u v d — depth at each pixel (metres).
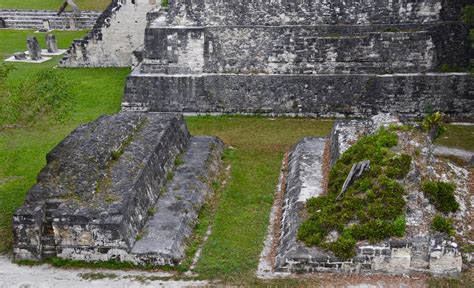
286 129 18.80
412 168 12.06
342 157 13.30
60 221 11.21
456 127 18.66
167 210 12.88
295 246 10.91
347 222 11.14
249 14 19.34
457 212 11.74
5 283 10.78
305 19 19.31
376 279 10.35
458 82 18.81
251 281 10.59
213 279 10.77
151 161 13.67
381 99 19.20
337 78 19.19
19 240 11.43
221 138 18.23
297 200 12.77
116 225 11.05
